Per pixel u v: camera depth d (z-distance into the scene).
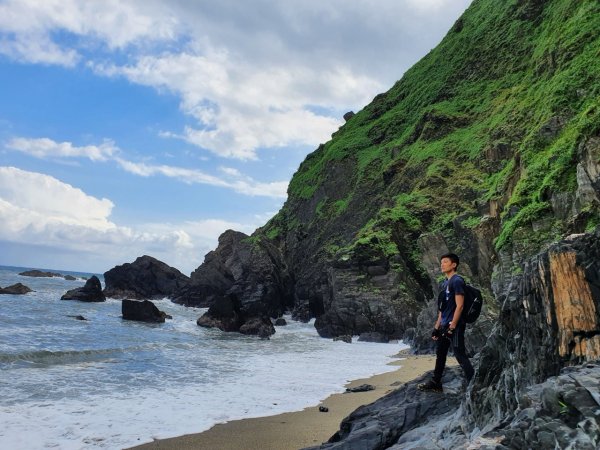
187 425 10.88
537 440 3.55
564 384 3.77
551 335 4.95
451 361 23.42
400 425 7.57
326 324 38.41
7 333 24.86
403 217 39.94
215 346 27.64
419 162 46.88
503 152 38.75
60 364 17.88
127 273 67.25
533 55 47.00
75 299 52.84
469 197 38.62
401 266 37.25
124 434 9.97
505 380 5.64
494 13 59.62
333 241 55.78
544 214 24.50
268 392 15.04
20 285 59.44
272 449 9.48
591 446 3.22
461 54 60.22
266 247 61.69
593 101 28.05
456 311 7.09
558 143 27.03
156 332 32.84
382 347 30.92
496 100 47.19
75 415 11.12
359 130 72.81
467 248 32.72
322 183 68.44
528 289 5.48
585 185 22.02
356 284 37.50
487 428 4.86
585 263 4.80
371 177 58.47
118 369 17.75
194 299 59.53
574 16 39.59
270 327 39.81
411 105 65.19
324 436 10.37
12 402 11.90
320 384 16.81
